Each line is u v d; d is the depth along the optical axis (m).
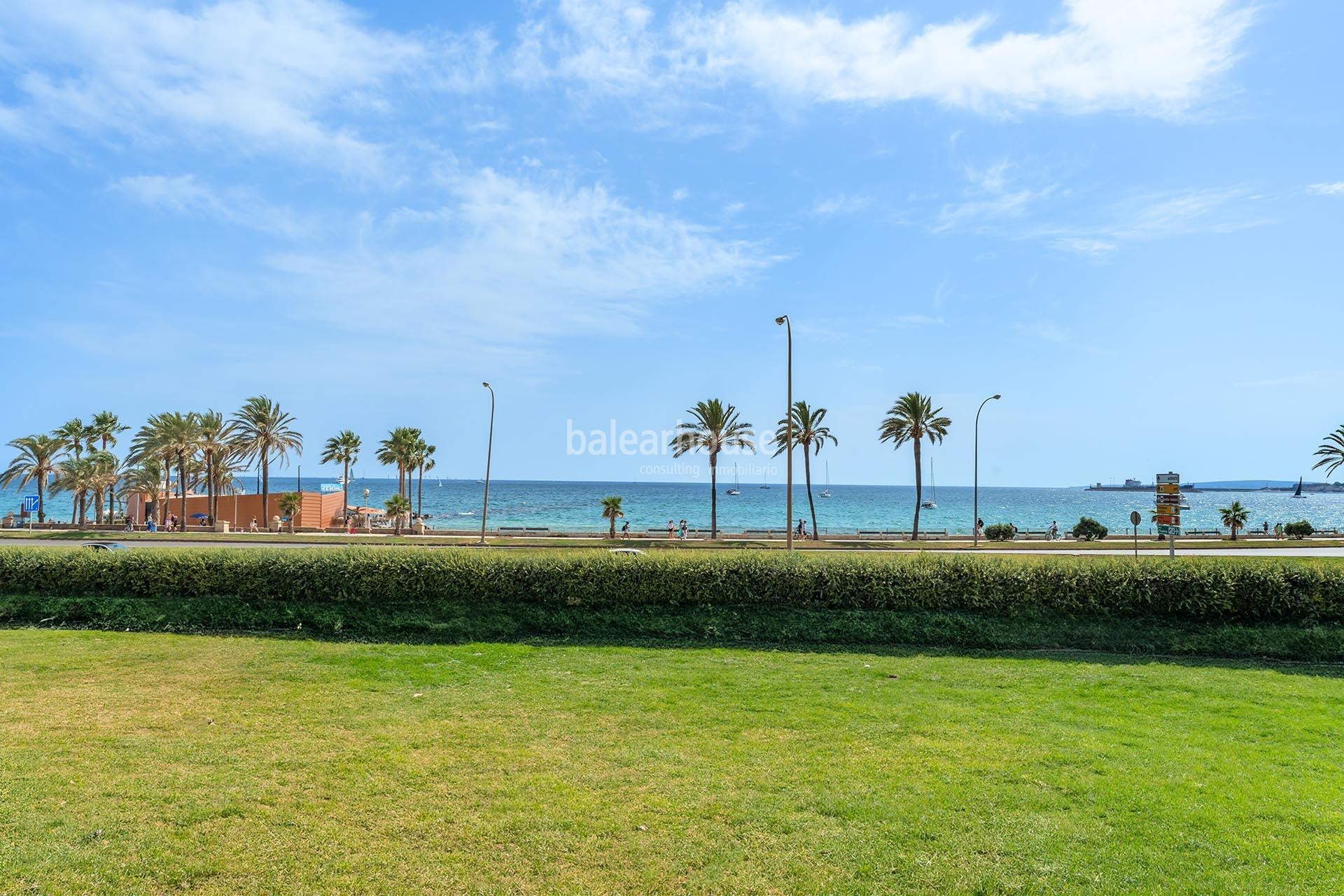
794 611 14.23
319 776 7.08
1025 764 7.52
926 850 5.77
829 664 12.16
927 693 10.34
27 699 9.62
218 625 14.80
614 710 9.40
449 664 12.00
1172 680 11.24
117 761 7.34
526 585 14.61
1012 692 10.41
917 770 7.36
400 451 78.94
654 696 10.05
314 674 11.17
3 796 6.41
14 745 7.75
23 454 71.38
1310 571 13.41
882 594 14.22
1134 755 7.82
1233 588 13.43
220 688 10.30
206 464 78.00
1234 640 13.07
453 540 50.28
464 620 14.39
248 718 8.88
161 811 6.23
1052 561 14.44
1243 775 7.28
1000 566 14.21
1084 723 8.96
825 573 14.39
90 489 75.88
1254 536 60.28
